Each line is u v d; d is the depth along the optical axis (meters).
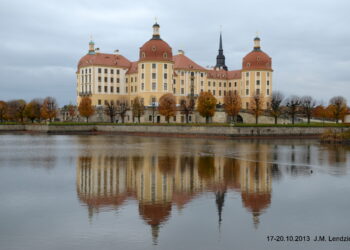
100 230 24.80
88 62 179.25
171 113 137.62
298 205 31.00
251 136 116.50
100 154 66.88
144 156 63.69
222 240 23.28
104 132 149.25
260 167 51.28
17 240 23.19
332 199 33.00
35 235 23.98
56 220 26.84
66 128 148.62
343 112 155.12
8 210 29.30
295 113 148.62
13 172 46.66
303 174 45.66
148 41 164.25
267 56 184.88
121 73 183.38
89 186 38.03
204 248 22.08
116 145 87.62
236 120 156.75
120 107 162.50
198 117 156.12
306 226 25.88
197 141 102.94
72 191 35.78
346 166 52.59
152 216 27.73
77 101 187.25
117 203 31.39
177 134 126.69
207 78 192.50
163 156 63.78
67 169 49.12
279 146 86.12
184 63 181.25
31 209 29.56
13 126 165.12
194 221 26.70
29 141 101.62
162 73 161.12
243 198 33.19
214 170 48.47
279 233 24.52
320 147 83.88
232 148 80.00
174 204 31.08
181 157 62.47
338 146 86.88
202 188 37.22
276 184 39.38
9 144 90.31
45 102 181.38
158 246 22.30
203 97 133.88
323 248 22.34
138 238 23.45
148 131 135.25
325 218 27.61
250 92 182.88
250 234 24.33
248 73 183.62
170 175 44.53
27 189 36.62
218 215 28.06
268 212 28.97
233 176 44.00
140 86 163.00
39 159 59.50
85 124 152.00
